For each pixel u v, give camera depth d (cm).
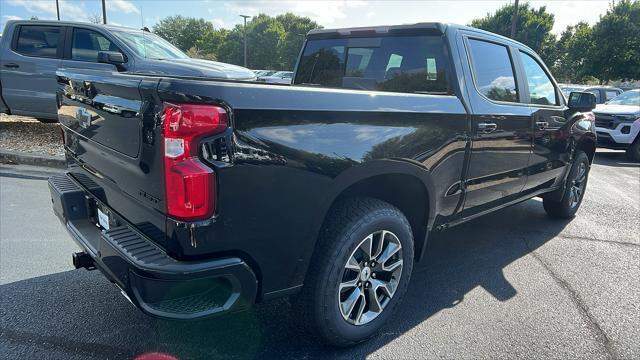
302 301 236
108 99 220
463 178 312
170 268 181
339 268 232
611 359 254
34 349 246
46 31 730
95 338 258
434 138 274
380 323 267
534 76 406
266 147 195
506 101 356
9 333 260
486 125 318
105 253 205
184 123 176
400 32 334
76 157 281
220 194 185
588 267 381
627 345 268
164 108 179
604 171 879
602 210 564
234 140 185
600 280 356
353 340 253
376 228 246
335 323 240
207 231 185
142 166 197
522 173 388
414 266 378
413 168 262
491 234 464
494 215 535
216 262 189
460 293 330
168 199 184
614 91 1495
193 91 177
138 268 182
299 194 209
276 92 198
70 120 279
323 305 233
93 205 269
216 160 182
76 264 249
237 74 742
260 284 210
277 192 201
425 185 276
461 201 321
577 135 469
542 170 420
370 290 257
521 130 365
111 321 276
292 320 285
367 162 234
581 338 274
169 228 187
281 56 7400
